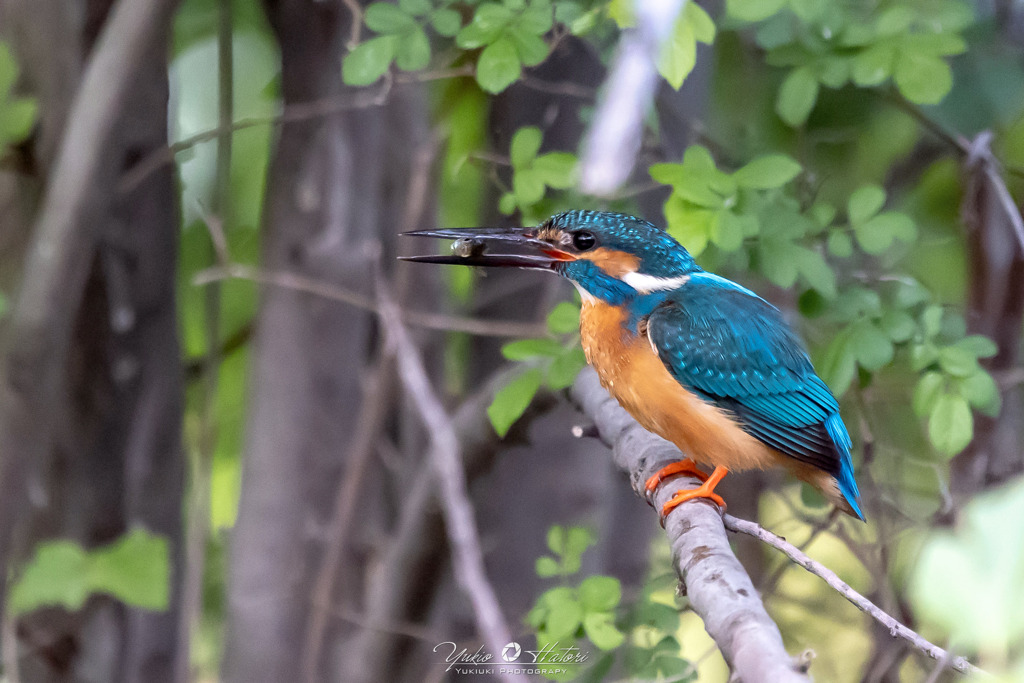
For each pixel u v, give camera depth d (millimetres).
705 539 5141
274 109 12953
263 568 10352
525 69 9852
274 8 10203
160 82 9766
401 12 7691
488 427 9227
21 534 9672
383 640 10086
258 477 10391
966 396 7426
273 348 10328
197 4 13070
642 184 9508
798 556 4980
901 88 7570
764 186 7422
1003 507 2510
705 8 9430
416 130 10711
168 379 10195
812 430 7125
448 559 9883
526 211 8656
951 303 9555
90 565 8742
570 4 7926
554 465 10133
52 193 7715
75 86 8898
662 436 7211
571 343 7918
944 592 2492
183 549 10555
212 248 13234
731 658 3949
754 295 7582
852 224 7918
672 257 7555
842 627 11648
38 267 7773
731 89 11320
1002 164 9336
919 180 10867
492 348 10820
